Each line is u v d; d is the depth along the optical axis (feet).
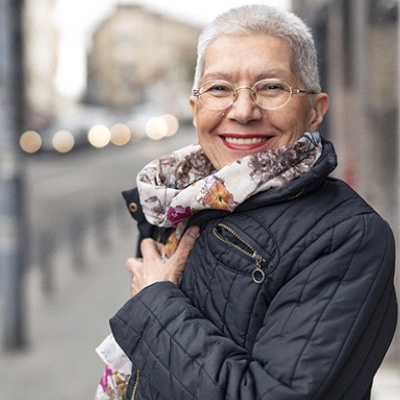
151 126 143.64
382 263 4.97
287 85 5.33
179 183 6.12
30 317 22.22
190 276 5.43
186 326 5.03
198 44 5.65
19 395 16.17
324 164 5.10
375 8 18.12
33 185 61.11
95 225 34.53
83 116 124.26
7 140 18.92
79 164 83.56
